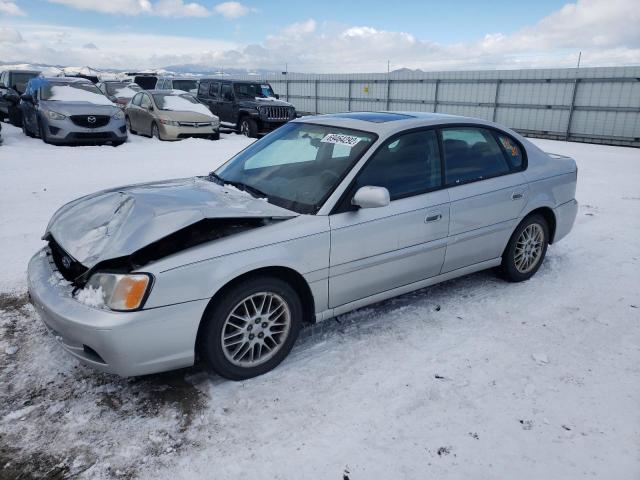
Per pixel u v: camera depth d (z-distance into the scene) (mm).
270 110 16188
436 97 23219
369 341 3424
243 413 2684
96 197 3475
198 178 4020
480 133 4062
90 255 2750
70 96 12883
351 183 3250
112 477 2250
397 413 2684
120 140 12883
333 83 28078
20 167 9375
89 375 2996
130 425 2582
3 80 17031
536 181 4273
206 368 3113
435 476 2262
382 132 3510
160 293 2562
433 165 3693
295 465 2324
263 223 2986
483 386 2922
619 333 3553
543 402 2781
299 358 3219
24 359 3143
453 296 4145
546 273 4660
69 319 2566
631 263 4934
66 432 2523
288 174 3547
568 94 18469
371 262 3344
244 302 2902
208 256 2699
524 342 3418
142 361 2605
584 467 2314
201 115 14742
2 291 4078
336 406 2744
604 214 6855
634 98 16750
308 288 3117
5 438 2469
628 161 12828
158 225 2754
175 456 2377
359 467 2312
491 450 2420
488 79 20984
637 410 2717
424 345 3375
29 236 5414
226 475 2268
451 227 3721
